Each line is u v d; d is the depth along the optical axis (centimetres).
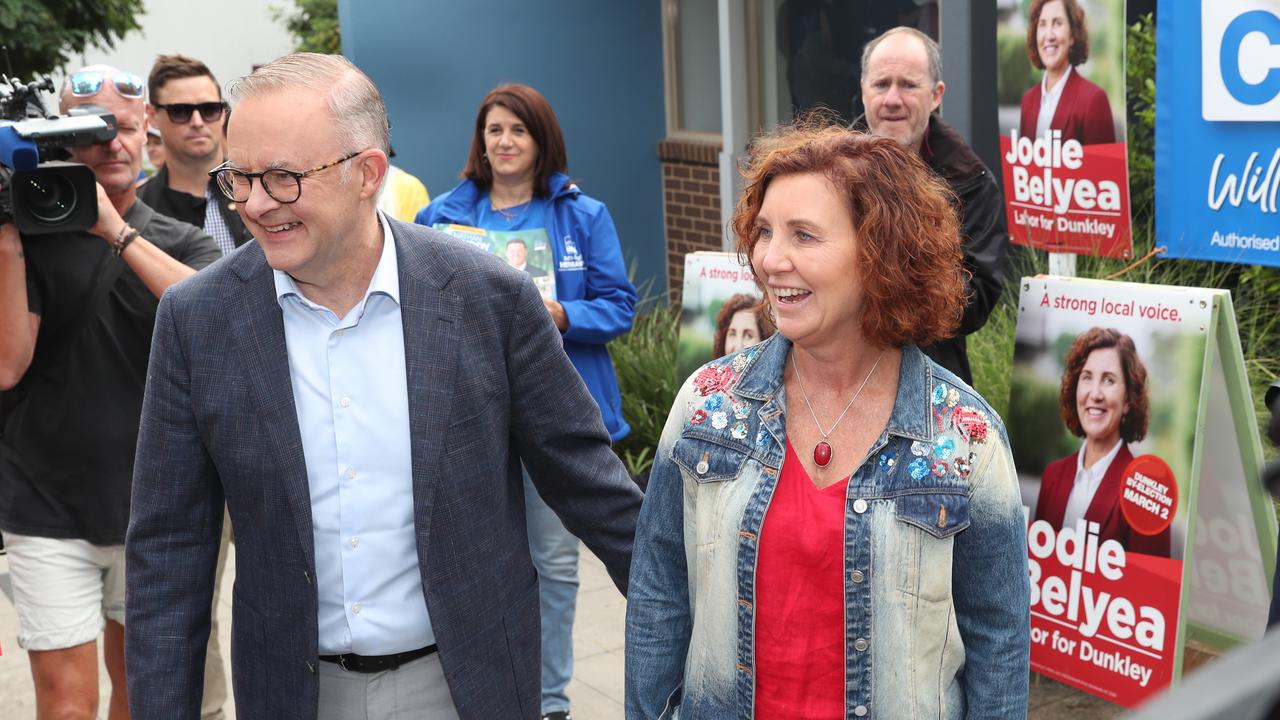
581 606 503
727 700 192
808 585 184
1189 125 377
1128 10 514
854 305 183
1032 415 375
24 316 310
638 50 873
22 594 325
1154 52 506
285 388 220
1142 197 519
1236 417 338
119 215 344
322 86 212
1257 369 448
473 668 229
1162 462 341
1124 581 353
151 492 228
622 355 687
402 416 224
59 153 309
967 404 185
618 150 879
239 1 1933
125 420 326
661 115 890
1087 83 376
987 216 335
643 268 904
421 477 221
